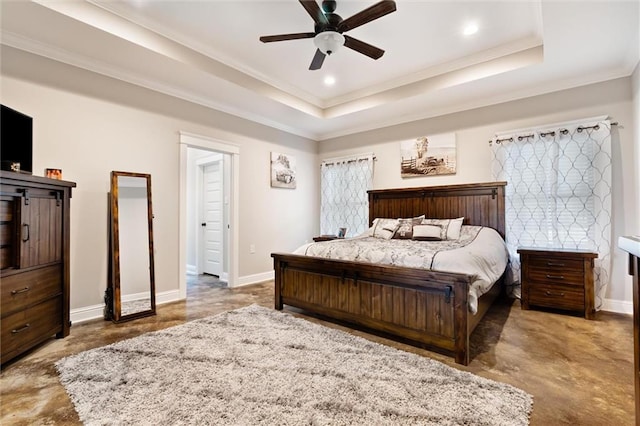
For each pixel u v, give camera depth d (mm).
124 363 2025
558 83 3479
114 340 2459
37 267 2248
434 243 3258
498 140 3863
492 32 2973
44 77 2734
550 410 1551
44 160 2723
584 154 3322
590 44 2709
